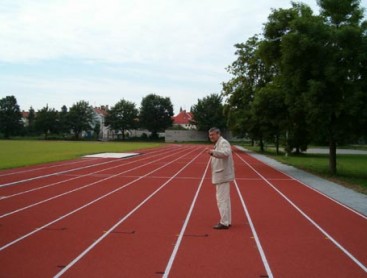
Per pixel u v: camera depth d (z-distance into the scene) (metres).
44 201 11.77
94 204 11.40
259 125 44.09
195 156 37.62
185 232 8.27
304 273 5.87
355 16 20.67
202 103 100.81
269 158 36.25
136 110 107.69
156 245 7.26
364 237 8.02
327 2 20.75
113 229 8.44
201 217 9.79
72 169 22.17
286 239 7.81
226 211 8.63
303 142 29.30
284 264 6.28
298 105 21.20
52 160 28.28
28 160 27.81
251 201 12.40
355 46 18.94
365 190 15.02
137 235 7.96
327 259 6.55
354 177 19.81
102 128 118.94
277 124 29.48
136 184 16.09
